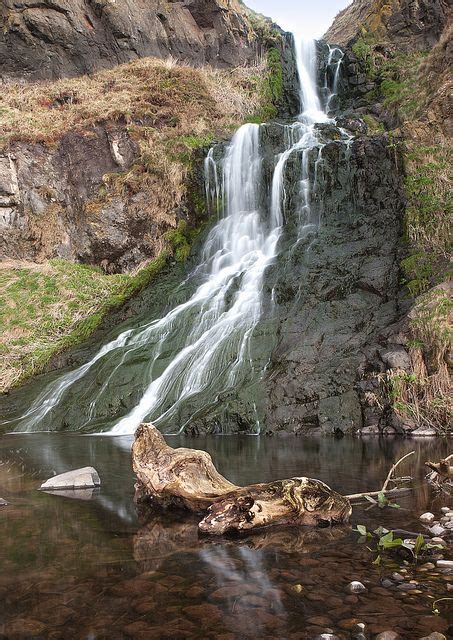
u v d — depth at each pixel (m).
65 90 18.20
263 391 8.88
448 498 4.38
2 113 16.95
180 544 3.31
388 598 2.48
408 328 9.17
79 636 2.15
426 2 21.34
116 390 10.00
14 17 18.28
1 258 15.51
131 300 14.01
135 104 17.75
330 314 10.44
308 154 14.40
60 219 16.22
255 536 3.48
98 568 2.88
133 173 16.16
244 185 15.29
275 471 5.43
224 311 11.56
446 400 8.33
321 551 3.15
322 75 22.72
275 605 2.42
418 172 12.91
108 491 4.78
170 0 21.53
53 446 7.46
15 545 3.27
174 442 7.56
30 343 12.90
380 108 19.02
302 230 13.60
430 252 11.12
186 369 10.07
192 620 2.29
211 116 18.84
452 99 14.85
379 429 8.34
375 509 4.07
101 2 19.33
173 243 15.30
